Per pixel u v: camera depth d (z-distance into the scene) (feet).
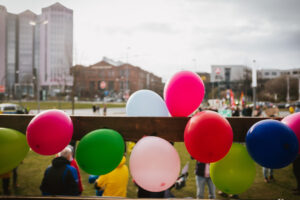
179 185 6.39
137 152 4.39
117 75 183.52
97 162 4.33
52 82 186.19
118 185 7.52
